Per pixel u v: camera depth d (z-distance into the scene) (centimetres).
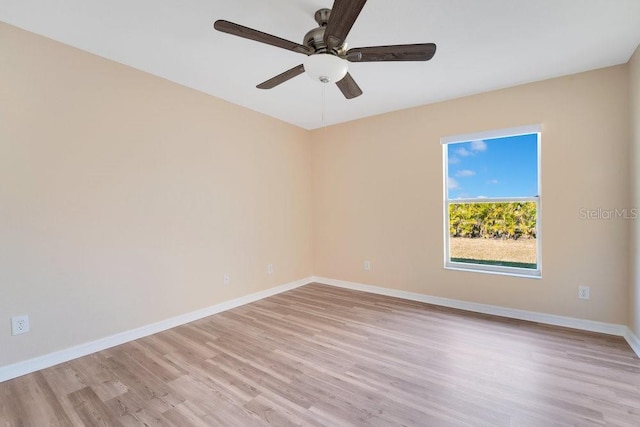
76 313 240
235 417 171
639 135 235
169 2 184
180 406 181
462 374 210
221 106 346
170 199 300
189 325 306
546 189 296
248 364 228
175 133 304
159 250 292
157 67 271
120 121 264
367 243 418
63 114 232
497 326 293
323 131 459
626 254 264
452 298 352
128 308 270
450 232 359
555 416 167
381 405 179
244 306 363
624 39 224
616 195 267
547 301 299
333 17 153
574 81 281
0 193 206
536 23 204
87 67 244
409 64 261
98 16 199
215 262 341
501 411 172
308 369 220
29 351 218
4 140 207
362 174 419
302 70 205
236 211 364
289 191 439
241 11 193
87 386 202
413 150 373
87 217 246
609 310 273
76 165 239
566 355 234
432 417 168
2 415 174
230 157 357
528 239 313
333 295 405
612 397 183
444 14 195
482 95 324
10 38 209
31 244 219
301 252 459
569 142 285
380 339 268
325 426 163
